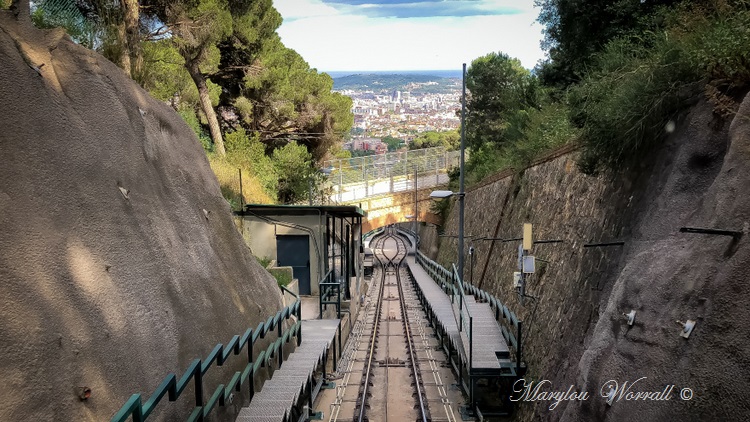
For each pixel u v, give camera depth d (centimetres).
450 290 1992
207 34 2105
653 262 624
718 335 478
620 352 615
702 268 534
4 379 368
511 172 2025
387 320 2220
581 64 1681
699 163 682
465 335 1233
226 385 721
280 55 2877
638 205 819
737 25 683
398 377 1402
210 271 812
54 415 397
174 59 1989
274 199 2656
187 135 952
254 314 916
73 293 477
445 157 4759
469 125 3922
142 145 734
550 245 1271
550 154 1456
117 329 516
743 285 472
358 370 1450
